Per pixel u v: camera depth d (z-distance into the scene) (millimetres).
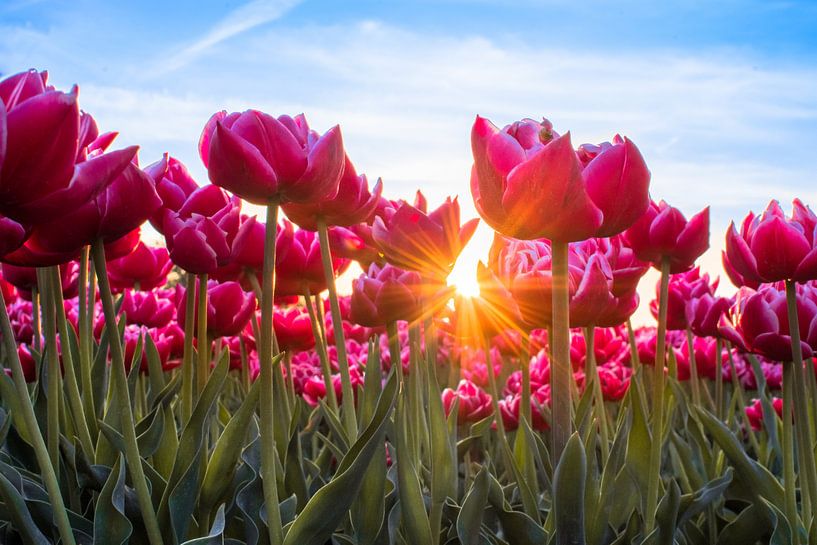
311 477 709
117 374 470
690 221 567
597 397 736
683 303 903
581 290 548
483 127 438
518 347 1051
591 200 429
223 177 442
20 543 543
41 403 634
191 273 587
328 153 457
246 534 553
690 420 806
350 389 605
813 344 604
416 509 556
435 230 599
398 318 618
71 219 434
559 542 470
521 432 804
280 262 700
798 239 544
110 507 489
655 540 570
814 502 587
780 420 961
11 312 1300
